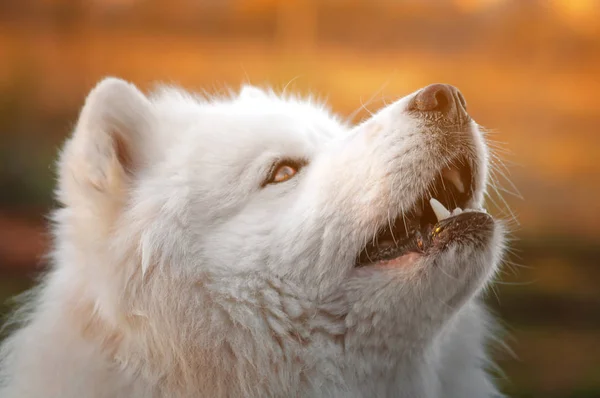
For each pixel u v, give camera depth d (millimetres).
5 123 22906
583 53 34469
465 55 34656
